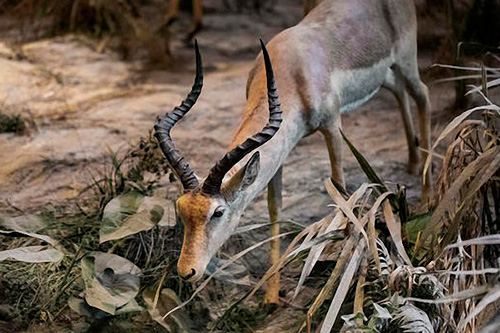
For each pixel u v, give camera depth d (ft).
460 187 24.64
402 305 21.95
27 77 46.52
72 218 29.86
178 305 24.67
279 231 28.50
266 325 25.25
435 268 23.48
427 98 32.94
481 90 27.86
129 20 52.39
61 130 39.24
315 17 29.04
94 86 45.75
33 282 26.68
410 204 31.86
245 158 23.84
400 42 30.83
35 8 56.44
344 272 22.85
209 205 22.17
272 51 27.14
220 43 55.21
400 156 36.40
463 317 22.21
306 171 34.96
